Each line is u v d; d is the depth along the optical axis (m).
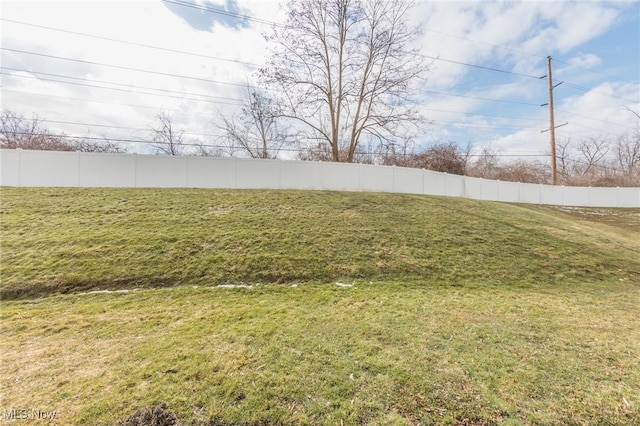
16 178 12.41
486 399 2.60
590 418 2.39
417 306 5.08
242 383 2.77
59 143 21.14
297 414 2.41
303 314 4.62
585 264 8.00
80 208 9.78
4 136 20.64
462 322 4.39
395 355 3.35
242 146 24.23
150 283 6.03
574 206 21.38
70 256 6.68
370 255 7.73
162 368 3.01
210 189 13.53
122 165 13.55
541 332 4.08
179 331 3.96
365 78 20.38
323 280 6.46
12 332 3.92
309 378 2.88
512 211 13.62
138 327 4.09
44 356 3.27
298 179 15.58
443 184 18.09
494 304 5.28
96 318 4.41
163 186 13.95
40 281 5.73
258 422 2.32
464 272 7.11
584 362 3.27
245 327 4.09
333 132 20.30
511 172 31.08
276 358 3.24
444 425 2.30
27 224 8.29
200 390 2.66
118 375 2.88
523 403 2.56
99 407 2.42
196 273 6.45
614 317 4.78
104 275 6.10
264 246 7.81
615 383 2.87
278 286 6.09
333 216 10.49
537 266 7.70
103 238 7.62
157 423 2.26
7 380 2.80
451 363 3.19
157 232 8.19
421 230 9.65
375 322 4.34
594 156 37.62
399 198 13.78
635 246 10.34
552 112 22.66
